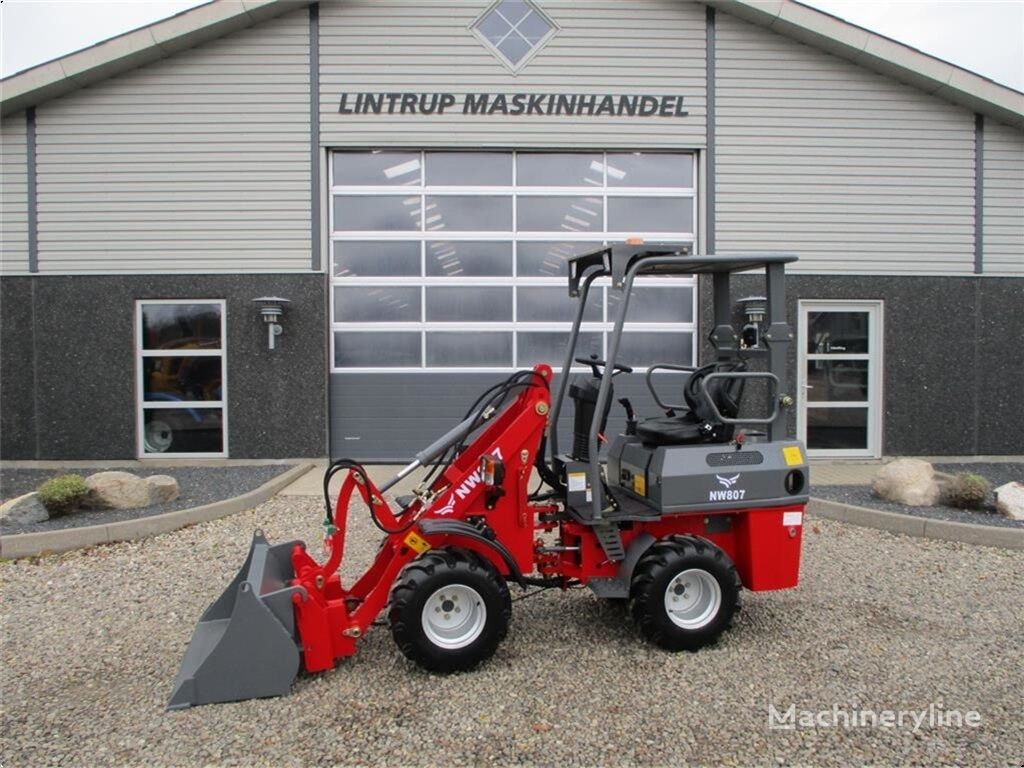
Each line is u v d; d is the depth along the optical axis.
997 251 10.45
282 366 9.90
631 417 5.04
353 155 10.07
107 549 6.17
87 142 9.92
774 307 4.35
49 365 9.90
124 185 9.94
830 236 10.28
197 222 9.96
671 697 3.65
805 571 5.59
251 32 9.87
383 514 4.11
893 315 10.24
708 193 10.16
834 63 10.18
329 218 10.05
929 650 4.18
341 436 10.09
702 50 10.09
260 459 9.92
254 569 4.09
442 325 10.12
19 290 9.88
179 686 3.60
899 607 4.85
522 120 10.01
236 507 7.33
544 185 10.16
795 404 10.20
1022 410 10.37
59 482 6.83
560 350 10.19
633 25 10.02
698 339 10.21
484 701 3.61
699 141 10.12
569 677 3.86
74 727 3.43
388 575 3.99
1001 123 10.34
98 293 9.88
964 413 10.30
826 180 10.24
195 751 3.22
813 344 10.26
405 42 9.91
